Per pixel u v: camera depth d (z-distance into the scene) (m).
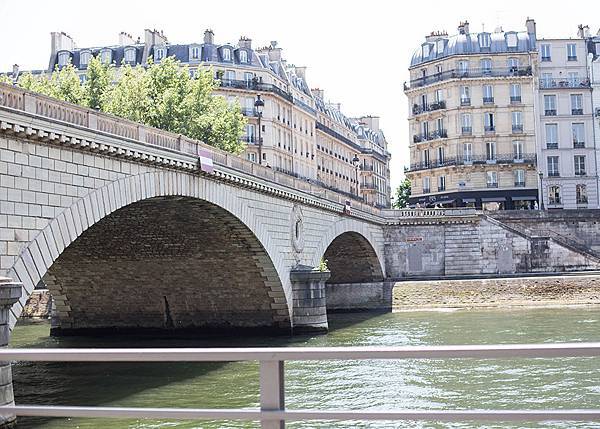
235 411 5.21
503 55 81.44
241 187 35.94
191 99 58.34
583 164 80.06
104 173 24.75
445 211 65.81
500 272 64.81
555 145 80.31
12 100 20.20
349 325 48.19
